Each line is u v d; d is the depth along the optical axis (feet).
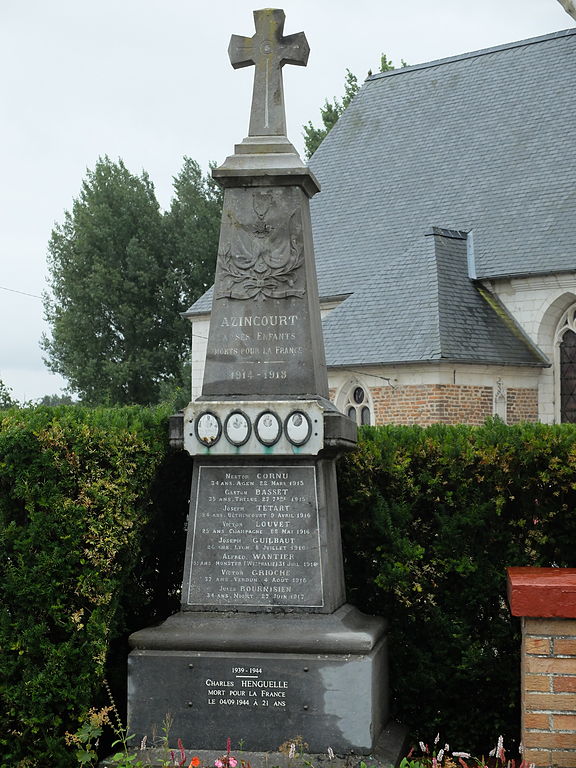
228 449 19.84
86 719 18.58
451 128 97.30
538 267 76.48
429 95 102.53
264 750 18.60
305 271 20.52
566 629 16.74
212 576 19.98
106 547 18.67
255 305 20.56
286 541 19.83
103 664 18.80
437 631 21.53
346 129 106.83
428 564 21.57
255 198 20.76
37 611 18.65
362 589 22.77
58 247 171.73
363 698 18.43
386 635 21.50
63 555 18.54
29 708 18.45
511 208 84.33
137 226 169.48
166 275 167.22
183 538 23.73
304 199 21.16
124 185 169.99
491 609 21.49
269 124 21.21
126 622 21.77
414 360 69.67
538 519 21.22
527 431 21.42
